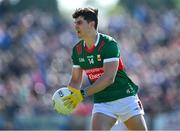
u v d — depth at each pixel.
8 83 48.06
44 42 56.91
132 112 21.08
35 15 62.00
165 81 53.72
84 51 20.80
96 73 20.91
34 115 44.69
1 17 62.66
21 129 43.41
